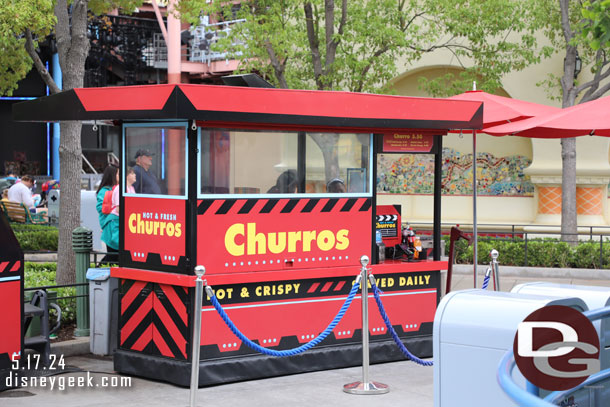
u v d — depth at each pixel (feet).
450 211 73.36
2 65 50.75
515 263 56.13
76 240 32.07
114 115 24.75
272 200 26.63
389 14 56.70
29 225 62.34
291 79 58.80
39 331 28.89
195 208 25.18
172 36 96.63
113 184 34.99
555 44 62.03
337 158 28.04
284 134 26.81
